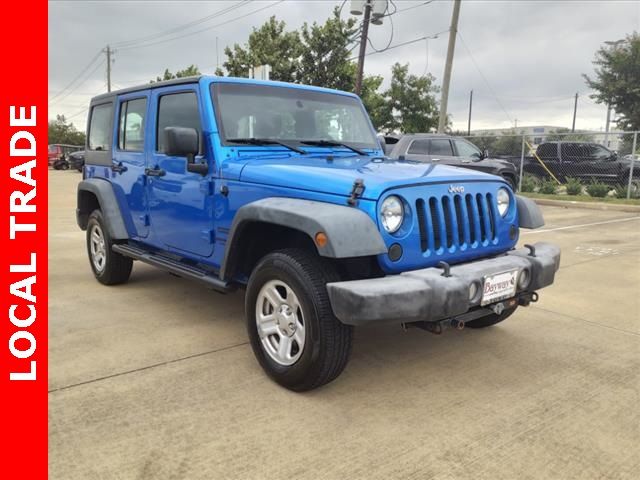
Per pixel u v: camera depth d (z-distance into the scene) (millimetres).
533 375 3541
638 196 14906
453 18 17094
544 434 2803
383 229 2934
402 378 3469
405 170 3438
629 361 3799
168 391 3230
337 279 3047
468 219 3400
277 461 2527
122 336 4160
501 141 19531
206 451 2602
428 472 2459
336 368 3080
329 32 20062
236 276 3762
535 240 8875
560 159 17562
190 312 4797
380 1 17625
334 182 3078
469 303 2996
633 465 2543
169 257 4641
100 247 5715
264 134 4074
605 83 26250
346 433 2783
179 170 4180
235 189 3621
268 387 3303
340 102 4660
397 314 2740
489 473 2461
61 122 68750
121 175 5121
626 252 7812
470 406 3098
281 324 3270
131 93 4934
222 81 4008
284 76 20172
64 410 2982
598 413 3033
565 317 4793
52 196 16797
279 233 3578
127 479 2385
